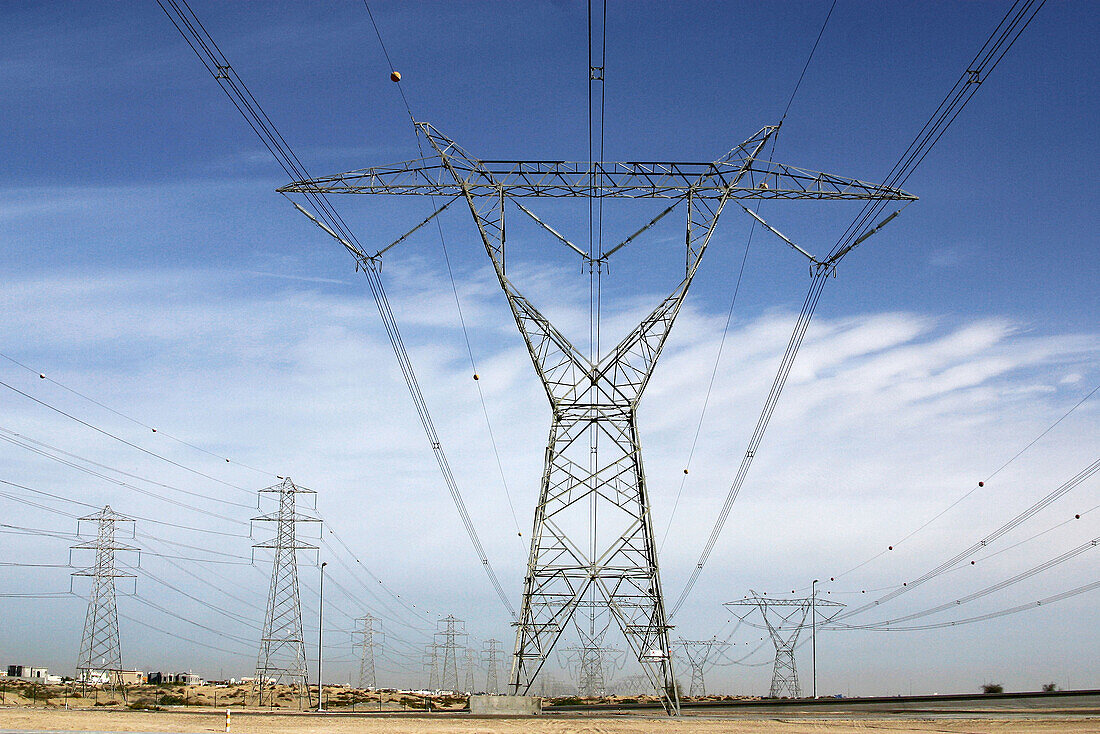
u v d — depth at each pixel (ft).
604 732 164.45
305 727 162.40
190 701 390.01
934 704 261.85
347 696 465.88
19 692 333.21
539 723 178.60
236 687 561.43
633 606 198.49
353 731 155.63
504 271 194.39
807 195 185.78
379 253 186.39
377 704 406.21
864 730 175.22
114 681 427.33
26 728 147.02
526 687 199.62
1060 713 217.56
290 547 386.11
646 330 201.36
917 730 175.22
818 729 176.35
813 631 472.85
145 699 381.19
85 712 188.85
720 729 174.40
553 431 204.33
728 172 188.34
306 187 180.45
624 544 200.75
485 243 192.03
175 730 151.12
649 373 202.28
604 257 195.21
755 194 187.42
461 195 186.60
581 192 188.44
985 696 279.08
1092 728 178.91
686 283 195.00
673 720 189.16
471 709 197.77
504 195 188.44
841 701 279.08
